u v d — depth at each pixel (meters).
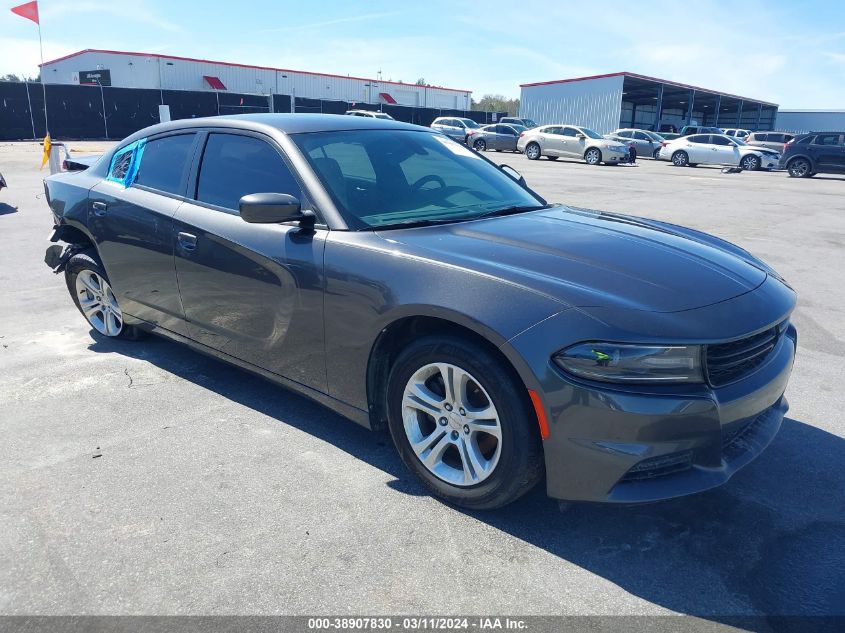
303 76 51.59
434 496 2.83
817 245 8.84
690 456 2.33
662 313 2.33
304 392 3.22
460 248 2.73
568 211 3.60
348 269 2.83
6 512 2.72
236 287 3.34
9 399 3.79
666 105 63.34
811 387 4.09
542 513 2.73
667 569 2.40
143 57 44.03
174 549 2.48
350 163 3.34
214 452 3.20
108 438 3.34
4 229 8.99
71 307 5.59
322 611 2.18
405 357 2.74
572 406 2.27
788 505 2.80
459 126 35.22
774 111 67.75
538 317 2.34
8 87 30.98
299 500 2.80
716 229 10.06
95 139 33.72
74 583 2.31
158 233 3.75
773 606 2.22
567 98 46.06
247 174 3.43
